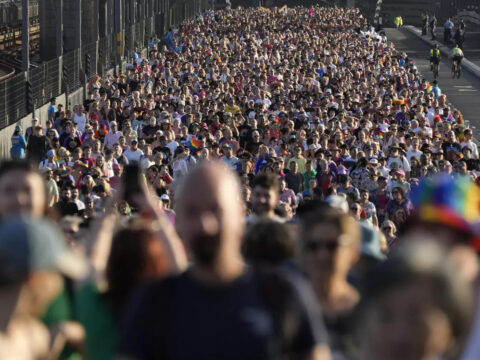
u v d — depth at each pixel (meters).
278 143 70.81
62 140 70.06
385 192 53.44
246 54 156.75
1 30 187.25
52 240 10.27
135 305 9.73
